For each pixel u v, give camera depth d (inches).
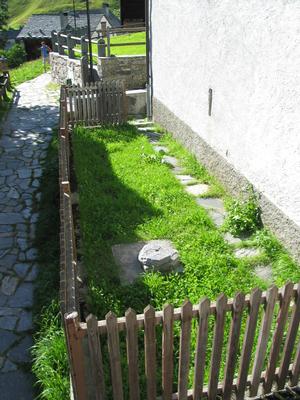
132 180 299.9
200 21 302.7
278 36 200.1
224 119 279.0
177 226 238.4
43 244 237.5
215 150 301.9
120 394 120.0
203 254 209.8
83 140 385.4
